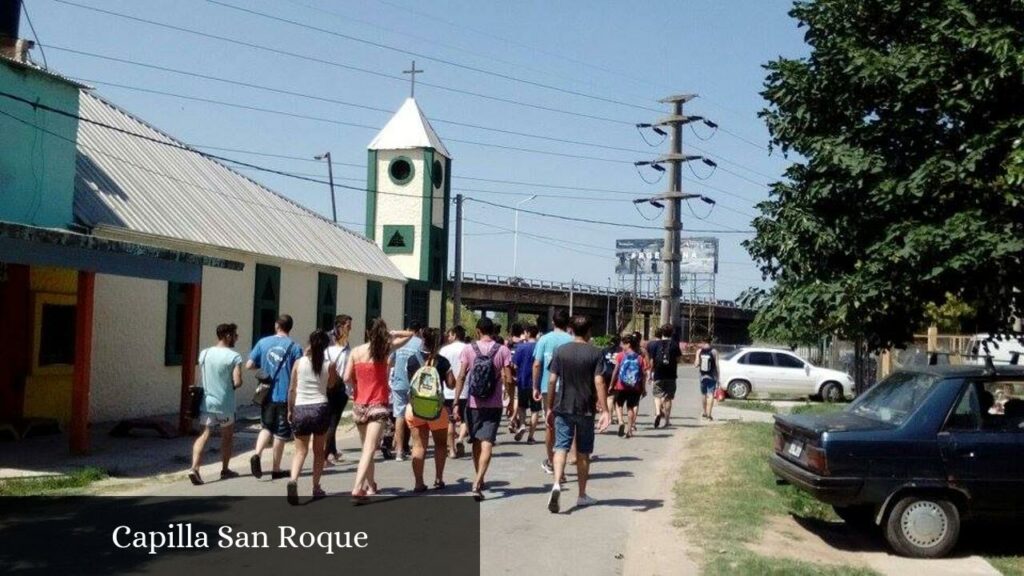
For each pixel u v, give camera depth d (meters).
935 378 8.88
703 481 11.20
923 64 9.22
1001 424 8.63
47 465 12.00
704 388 19.67
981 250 8.73
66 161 14.98
